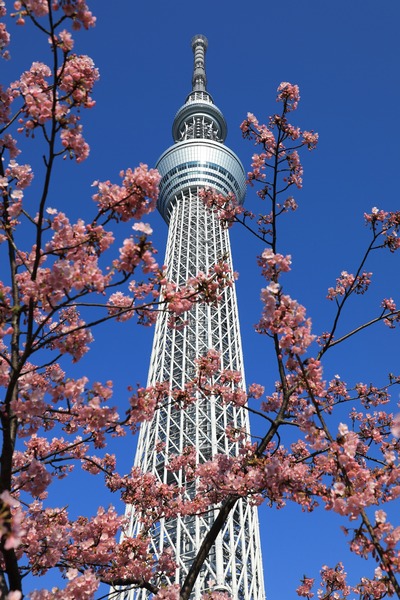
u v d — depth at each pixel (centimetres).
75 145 1055
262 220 1550
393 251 1412
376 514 969
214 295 1195
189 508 2062
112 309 1266
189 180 15500
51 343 1373
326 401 1717
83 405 1344
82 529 1570
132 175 1070
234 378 1712
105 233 1119
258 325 1290
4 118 1141
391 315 1581
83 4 952
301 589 1914
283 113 1515
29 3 941
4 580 971
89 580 1116
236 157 16762
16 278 1280
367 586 1430
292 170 1519
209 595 1756
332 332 1391
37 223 1041
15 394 1140
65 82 1071
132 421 1244
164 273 1195
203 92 19775
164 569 1783
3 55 1128
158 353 10225
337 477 1096
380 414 1703
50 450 1642
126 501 2091
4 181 1095
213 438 7969
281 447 1688
